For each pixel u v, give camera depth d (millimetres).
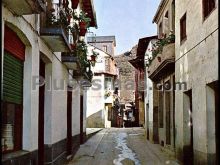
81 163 14500
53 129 11484
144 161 15125
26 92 8664
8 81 7582
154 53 19984
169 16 18188
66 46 10719
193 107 12508
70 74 15734
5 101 7398
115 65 51469
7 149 7641
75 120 18016
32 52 8750
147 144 22406
